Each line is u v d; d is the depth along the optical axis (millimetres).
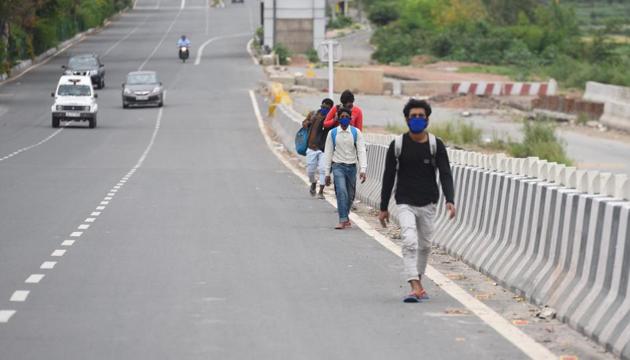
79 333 26125
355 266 38281
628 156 104438
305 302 30828
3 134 124938
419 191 31547
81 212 55625
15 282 33906
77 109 133000
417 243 31531
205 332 26344
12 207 57875
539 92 177000
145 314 28688
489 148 113000
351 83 184875
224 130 134125
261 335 26047
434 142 31453
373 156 65188
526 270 33250
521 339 25828
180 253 40906
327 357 23641
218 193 67812
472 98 169875
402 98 176500
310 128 65500
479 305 30578
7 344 24812
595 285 27609
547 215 32375
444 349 24641
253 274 36031
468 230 41875
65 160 94125
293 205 61062
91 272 36031
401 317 28688
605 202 27453
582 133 130375
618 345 24406
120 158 97750
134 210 56969
